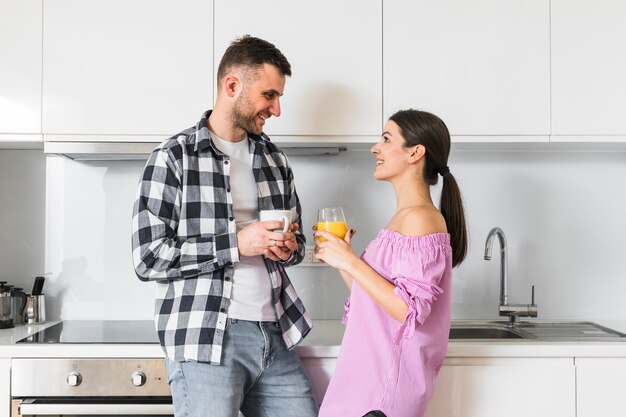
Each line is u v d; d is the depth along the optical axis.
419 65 2.11
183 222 1.59
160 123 2.09
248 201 1.71
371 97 2.11
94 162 2.40
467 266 2.45
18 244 2.39
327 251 1.60
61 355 1.85
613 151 2.47
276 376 1.69
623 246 2.46
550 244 2.46
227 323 1.59
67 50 2.08
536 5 2.12
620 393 1.90
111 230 2.40
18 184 2.39
